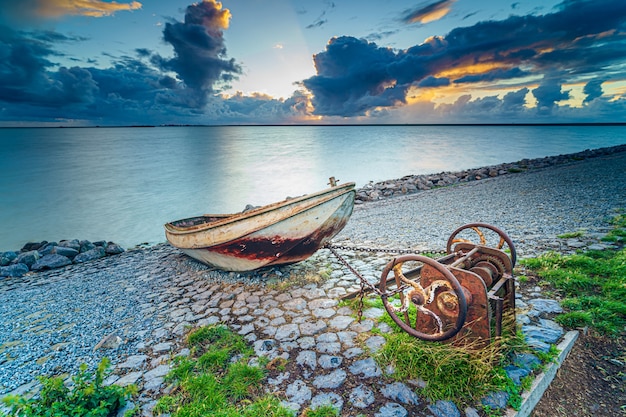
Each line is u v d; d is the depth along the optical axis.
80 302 6.59
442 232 9.63
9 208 20.30
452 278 3.24
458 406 3.09
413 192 18.91
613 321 4.30
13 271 9.09
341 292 5.80
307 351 4.11
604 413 3.13
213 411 3.23
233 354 4.19
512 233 8.81
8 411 3.52
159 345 4.62
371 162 43.56
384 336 4.20
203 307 5.73
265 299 5.78
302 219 6.12
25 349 4.89
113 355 4.49
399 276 3.75
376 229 10.62
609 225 8.53
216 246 6.57
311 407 3.22
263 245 6.27
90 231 15.81
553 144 72.00
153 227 16.44
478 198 14.88
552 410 3.18
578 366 3.69
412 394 3.26
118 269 8.91
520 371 3.44
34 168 37.66
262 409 3.20
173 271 8.14
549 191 14.88
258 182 29.66
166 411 3.31
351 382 3.51
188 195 24.28
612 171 19.75
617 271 5.39
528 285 5.42
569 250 6.91
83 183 28.47
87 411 3.13
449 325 3.62
